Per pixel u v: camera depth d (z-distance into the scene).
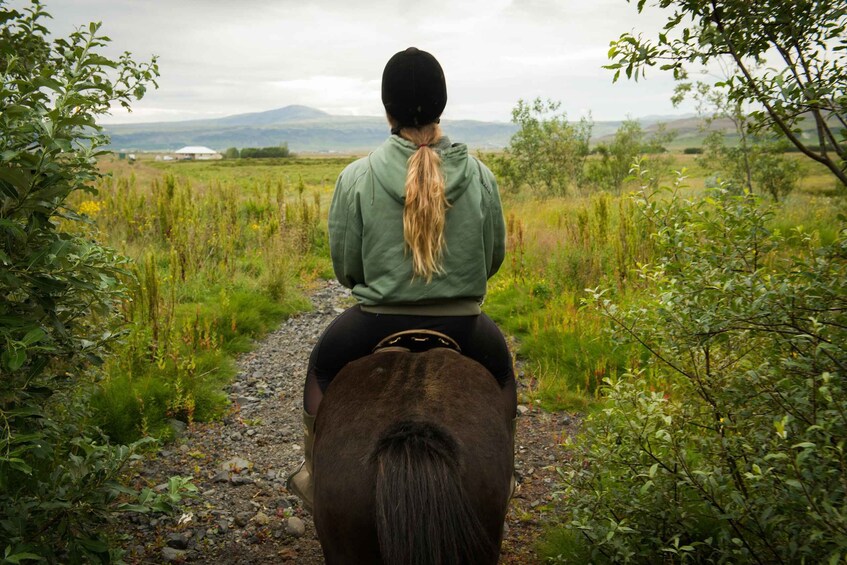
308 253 13.62
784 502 2.52
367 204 2.46
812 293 2.62
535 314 8.59
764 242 3.01
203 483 4.91
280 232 13.23
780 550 2.61
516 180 23.62
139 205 13.63
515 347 7.86
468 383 2.23
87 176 2.80
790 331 2.71
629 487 3.23
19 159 2.46
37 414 2.68
